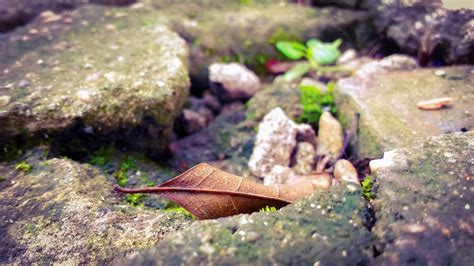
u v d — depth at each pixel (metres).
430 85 0.23
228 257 0.15
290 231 0.16
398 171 0.17
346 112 0.24
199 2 0.32
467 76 0.23
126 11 0.31
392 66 0.25
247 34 0.30
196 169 0.18
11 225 0.18
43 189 0.19
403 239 0.16
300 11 0.31
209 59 0.29
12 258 0.17
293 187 0.19
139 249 0.17
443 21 0.24
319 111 0.25
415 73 0.24
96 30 0.28
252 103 0.27
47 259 0.17
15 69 0.24
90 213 0.18
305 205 0.17
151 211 0.18
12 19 0.30
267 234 0.16
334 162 0.22
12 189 0.19
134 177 0.22
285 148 0.23
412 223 0.16
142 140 0.23
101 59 0.25
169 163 0.24
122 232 0.17
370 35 0.29
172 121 0.24
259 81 0.29
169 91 0.23
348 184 0.17
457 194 0.16
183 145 0.26
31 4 0.31
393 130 0.21
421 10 0.25
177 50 0.26
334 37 0.30
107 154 0.22
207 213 0.17
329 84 0.26
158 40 0.27
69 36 0.27
